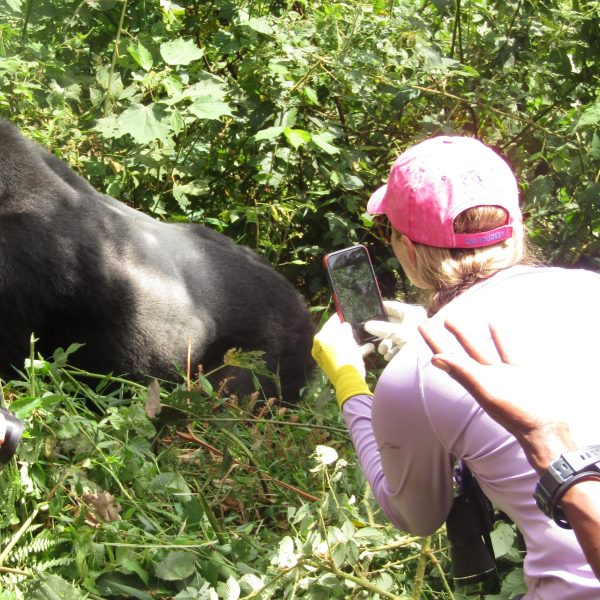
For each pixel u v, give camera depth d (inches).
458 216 59.1
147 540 78.0
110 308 106.5
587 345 56.1
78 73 148.6
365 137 163.2
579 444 52.6
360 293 75.6
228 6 154.5
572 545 52.4
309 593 71.8
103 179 141.9
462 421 55.4
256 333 121.4
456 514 64.7
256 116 150.1
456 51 171.5
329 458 76.1
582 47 159.8
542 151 152.3
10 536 76.3
